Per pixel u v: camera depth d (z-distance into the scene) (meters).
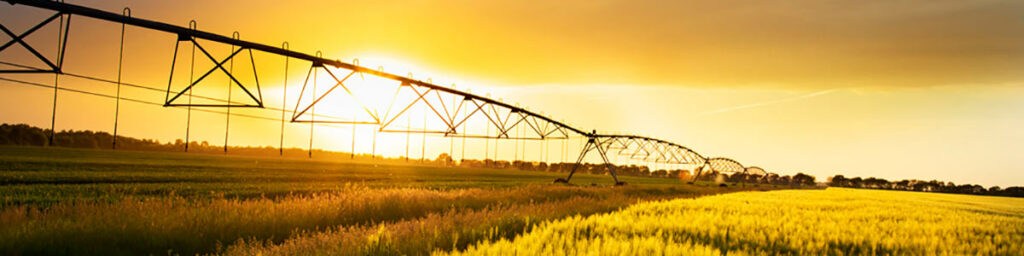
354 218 13.21
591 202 21.12
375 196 16.45
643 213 16.98
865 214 20.50
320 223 12.00
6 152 62.62
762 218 16.23
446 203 17.73
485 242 8.27
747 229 13.24
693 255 8.52
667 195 40.16
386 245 8.05
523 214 13.45
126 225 9.53
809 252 10.48
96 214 10.45
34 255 7.69
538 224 12.14
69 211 10.95
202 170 48.19
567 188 32.44
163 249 8.70
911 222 17.41
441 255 7.54
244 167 60.47
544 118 40.88
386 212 14.51
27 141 133.50
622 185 49.25
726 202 24.52
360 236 9.09
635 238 9.45
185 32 16.92
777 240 11.40
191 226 9.85
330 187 31.47
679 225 12.92
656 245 9.01
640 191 41.78
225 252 8.64
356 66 22.23
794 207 23.33
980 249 11.97
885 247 11.51
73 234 8.73
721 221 14.64
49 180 28.78
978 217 22.27
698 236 11.75
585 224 11.88
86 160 54.22
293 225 11.20
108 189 24.45
